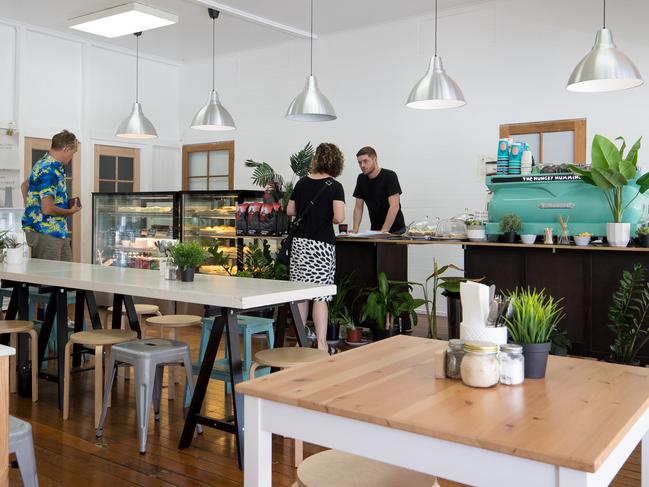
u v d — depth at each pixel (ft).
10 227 24.67
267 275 19.16
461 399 4.65
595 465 3.45
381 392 4.83
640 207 13.89
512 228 14.74
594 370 5.57
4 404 5.18
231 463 9.68
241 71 29.27
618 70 13.53
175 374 13.34
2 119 24.53
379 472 5.11
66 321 12.65
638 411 4.40
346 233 17.78
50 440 10.57
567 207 14.42
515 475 3.75
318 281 14.75
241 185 29.43
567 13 20.98
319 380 5.16
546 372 5.51
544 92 21.57
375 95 25.27
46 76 25.90
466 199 23.26
